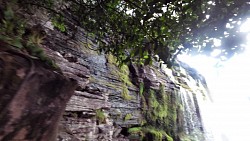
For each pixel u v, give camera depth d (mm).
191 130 27031
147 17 4250
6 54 2320
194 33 3941
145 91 22141
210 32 3686
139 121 20156
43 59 2947
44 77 2553
